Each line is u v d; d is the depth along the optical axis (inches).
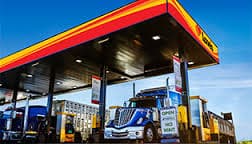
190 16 397.7
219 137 472.7
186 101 437.7
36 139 612.1
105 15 398.9
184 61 482.0
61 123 645.9
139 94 470.9
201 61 513.3
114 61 533.3
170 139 308.0
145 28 363.9
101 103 525.7
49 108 629.0
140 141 375.6
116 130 388.8
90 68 580.1
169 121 314.8
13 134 669.9
